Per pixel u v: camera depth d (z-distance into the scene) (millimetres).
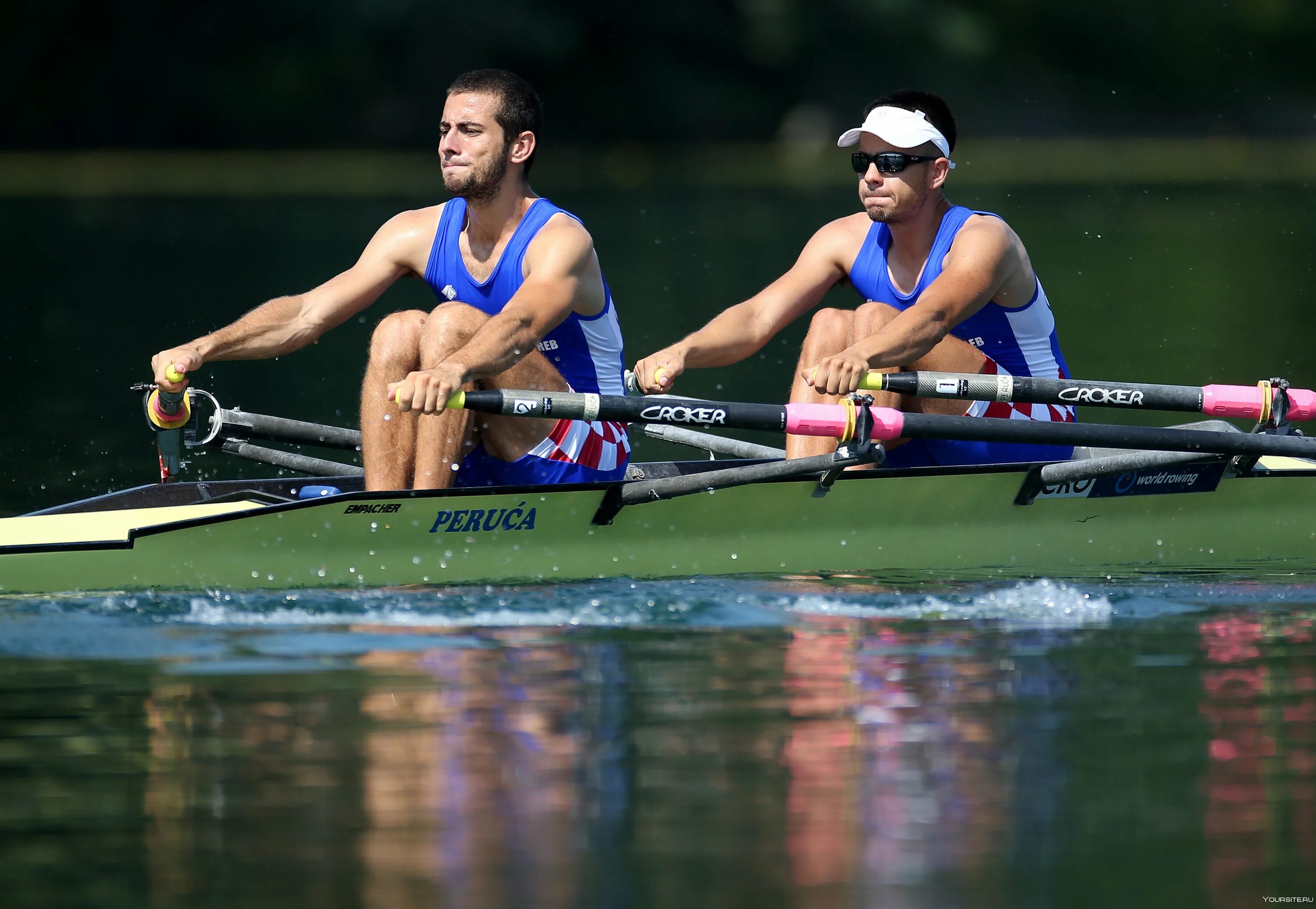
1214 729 15336
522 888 11953
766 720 15602
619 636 18984
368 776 14086
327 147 171750
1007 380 23625
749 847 12625
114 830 12969
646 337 49781
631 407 22047
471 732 15219
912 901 11742
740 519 23469
